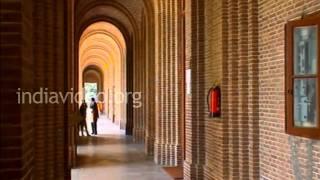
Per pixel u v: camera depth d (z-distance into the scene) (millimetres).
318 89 5332
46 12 6859
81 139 21547
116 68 33406
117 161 14367
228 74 7996
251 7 7473
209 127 9156
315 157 5520
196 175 9711
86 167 13180
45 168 6770
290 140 6199
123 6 20703
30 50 3297
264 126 7211
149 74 16109
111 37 28891
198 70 9711
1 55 2812
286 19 6336
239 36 7730
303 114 5676
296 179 6012
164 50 13688
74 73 14531
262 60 7281
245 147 7691
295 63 5797
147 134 16031
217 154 8414
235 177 7824
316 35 5363
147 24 16344
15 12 2836
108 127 30062
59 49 7309
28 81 3166
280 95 6539
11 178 2797
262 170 7312
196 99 9789
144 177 11430
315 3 5508
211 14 8984
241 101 7695
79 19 19625
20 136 2820
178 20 13414
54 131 7188
